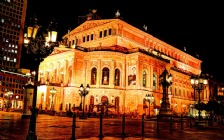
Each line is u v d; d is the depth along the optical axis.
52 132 17.03
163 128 25.19
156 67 75.75
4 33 117.75
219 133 21.41
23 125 21.20
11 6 121.62
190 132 21.50
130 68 68.94
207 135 19.12
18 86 113.81
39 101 69.19
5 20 118.62
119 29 73.81
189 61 114.38
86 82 68.62
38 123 25.42
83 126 23.56
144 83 69.88
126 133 18.11
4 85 108.69
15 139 12.59
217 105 48.22
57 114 53.91
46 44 14.63
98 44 77.12
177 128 26.06
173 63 98.75
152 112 68.56
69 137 14.51
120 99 67.06
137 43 79.88
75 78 67.31
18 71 119.88
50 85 67.38
